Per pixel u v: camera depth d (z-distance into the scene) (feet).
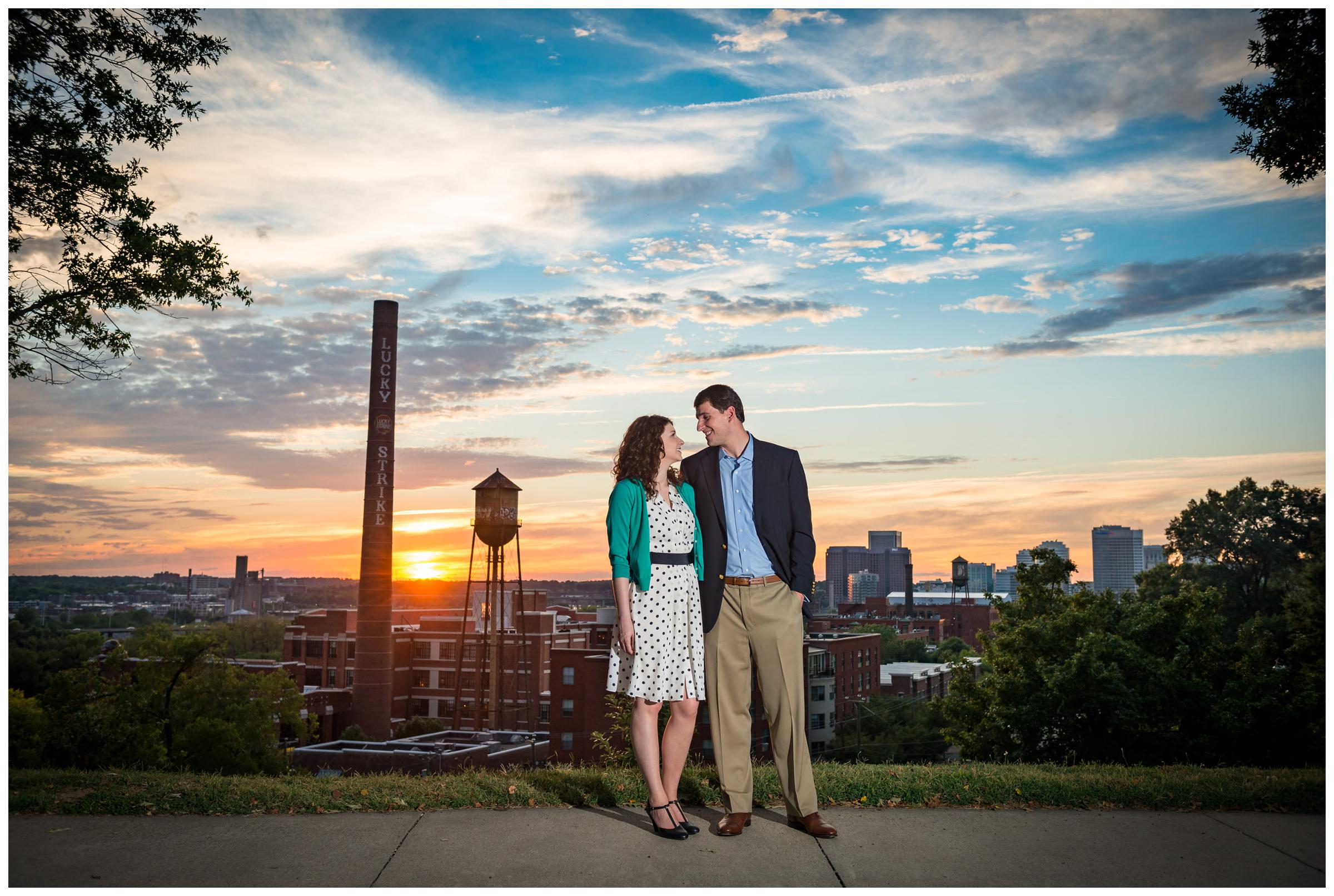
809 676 199.52
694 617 16.55
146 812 17.19
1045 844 15.40
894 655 397.39
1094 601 99.55
